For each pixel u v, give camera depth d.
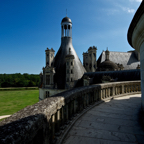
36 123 2.39
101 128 4.74
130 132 4.43
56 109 3.81
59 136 3.91
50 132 3.56
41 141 2.76
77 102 6.23
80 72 36.97
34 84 128.12
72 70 34.19
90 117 5.82
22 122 2.18
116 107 7.34
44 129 2.84
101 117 5.82
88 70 43.69
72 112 5.84
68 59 34.19
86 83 32.12
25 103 53.72
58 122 4.04
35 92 91.06
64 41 41.41
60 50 41.09
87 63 45.47
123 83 10.89
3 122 2.19
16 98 66.69
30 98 66.69
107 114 6.21
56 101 3.86
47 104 3.43
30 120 2.30
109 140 3.94
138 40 5.32
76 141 3.87
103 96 9.11
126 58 52.16
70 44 41.41
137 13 3.97
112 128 4.74
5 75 135.50
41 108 3.07
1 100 60.88
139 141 3.87
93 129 4.66
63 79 35.38
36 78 131.62
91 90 7.64
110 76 30.12
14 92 91.00
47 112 3.05
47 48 38.06
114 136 4.17
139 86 11.81
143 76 5.31
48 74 36.22
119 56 51.56
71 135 4.23
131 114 6.18
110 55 50.38
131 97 9.99
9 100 60.94
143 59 5.16
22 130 1.93
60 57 39.16
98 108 7.18
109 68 36.38
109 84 9.73
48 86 36.25
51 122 3.58
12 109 42.16
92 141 3.88
